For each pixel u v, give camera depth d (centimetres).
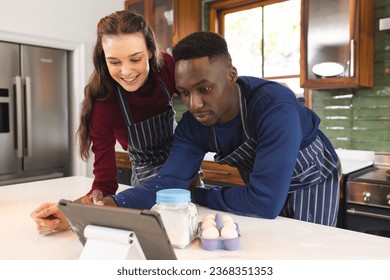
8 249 84
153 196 107
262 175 99
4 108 290
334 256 76
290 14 294
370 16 240
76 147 339
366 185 204
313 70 248
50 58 319
